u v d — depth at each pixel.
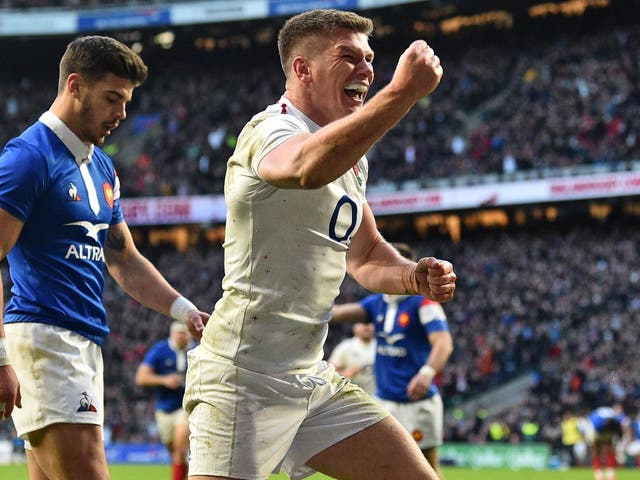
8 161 5.79
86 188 6.13
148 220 50.16
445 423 35.72
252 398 5.17
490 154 45.56
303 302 5.20
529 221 48.94
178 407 16.17
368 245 5.79
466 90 50.16
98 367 6.13
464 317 40.91
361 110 4.09
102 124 6.08
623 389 33.75
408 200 45.75
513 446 31.38
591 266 42.12
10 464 31.97
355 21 5.11
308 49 5.11
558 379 34.69
